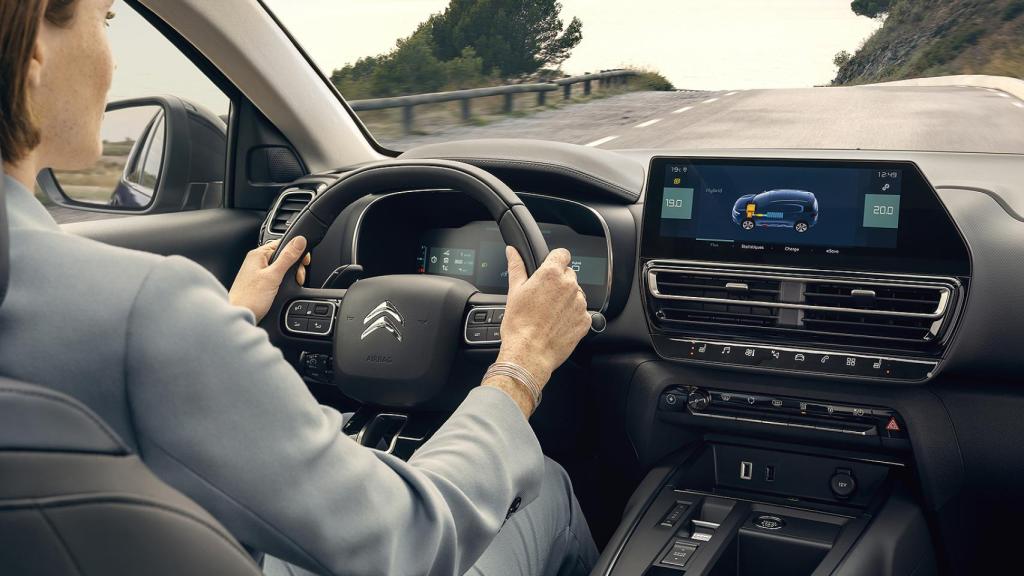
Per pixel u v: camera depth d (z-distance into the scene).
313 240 1.59
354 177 1.54
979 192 1.79
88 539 0.55
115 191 2.49
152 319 0.65
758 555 1.81
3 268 0.57
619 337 2.01
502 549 1.37
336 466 0.76
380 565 0.78
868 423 1.82
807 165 1.76
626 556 1.72
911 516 1.77
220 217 2.61
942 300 1.69
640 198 2.03
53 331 0.63
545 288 1.08
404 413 1.62
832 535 1.77
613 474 2.13
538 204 2.07
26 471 0.54
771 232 1.80
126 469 0.59
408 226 2.22
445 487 0.86
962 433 1.77
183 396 0.66
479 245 2.18
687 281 1.88
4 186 0.59
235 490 0.70
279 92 2.60
